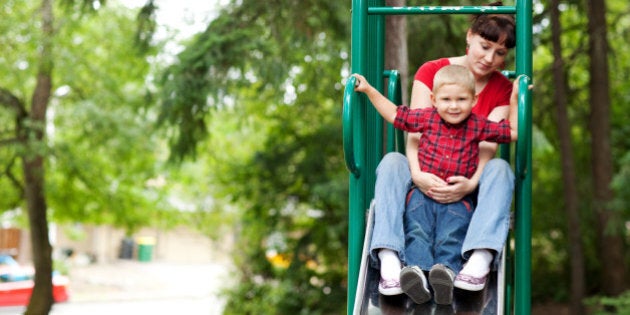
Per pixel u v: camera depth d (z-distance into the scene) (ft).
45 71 43.21
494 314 9.19
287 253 49.29
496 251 9.70
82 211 52.70
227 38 28.96
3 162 46.70
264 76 29.55
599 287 43.93
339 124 44.01
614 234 35.60
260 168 46.52
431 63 11.31
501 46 10.62
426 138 10.36
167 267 98.89
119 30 45.62
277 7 29.68
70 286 73.46
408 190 10.49
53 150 44.21
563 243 45.62
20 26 41.75
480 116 10.32
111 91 46.16
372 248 9.77
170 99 29.35
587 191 42.29
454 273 9.42
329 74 35.27
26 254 84.48
